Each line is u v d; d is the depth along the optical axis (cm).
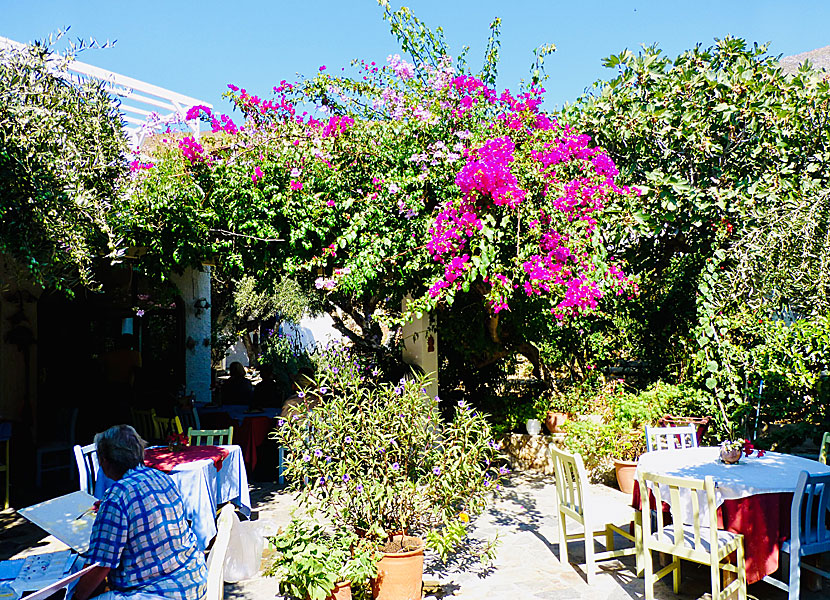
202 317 1172
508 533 597
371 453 468
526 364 1145
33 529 609
